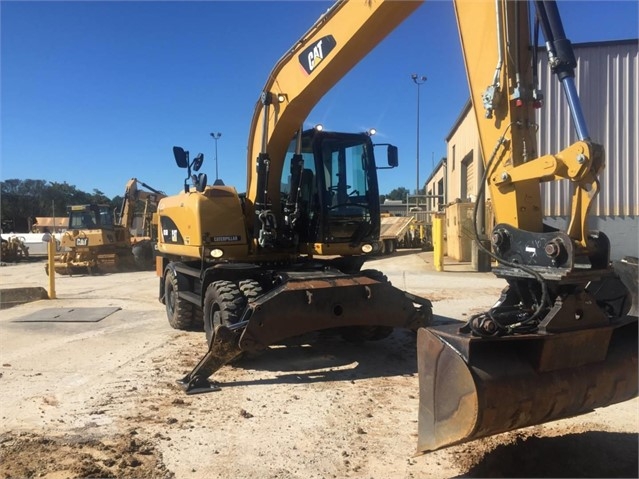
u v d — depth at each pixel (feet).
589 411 11.48
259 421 15.30
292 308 18.76
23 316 32.83
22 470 12.32
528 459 12.54
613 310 12.63
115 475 12.12
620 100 45.80
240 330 18.54
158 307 36.35
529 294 11.71
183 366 21.18
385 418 15.43
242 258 24.36
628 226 45.96
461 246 63.82
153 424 15.17
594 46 45.91
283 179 25.23
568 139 46.26
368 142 24.53
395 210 191.21
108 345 24.95
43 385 18.92
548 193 47.03
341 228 23.72
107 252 63.72
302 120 22.53
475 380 10.13
